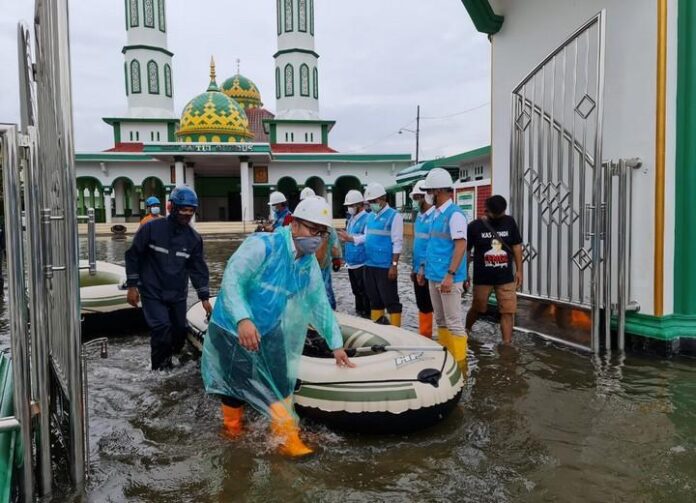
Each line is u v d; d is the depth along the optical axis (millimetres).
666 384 4160
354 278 7137
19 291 2367
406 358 3506
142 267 4559
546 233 5957
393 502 2607
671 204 4918
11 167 2332
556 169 5816
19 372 2385
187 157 32938
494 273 5219
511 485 2744
